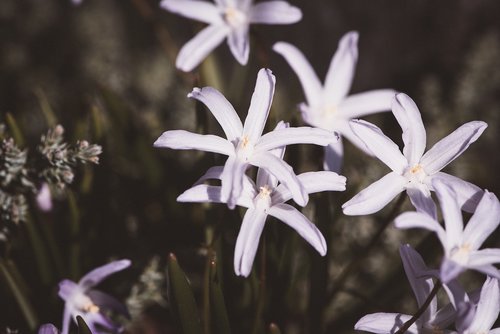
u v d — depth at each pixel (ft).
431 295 0.71
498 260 0.69
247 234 0.72
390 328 0.73
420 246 0.84
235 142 0.74
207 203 0.84
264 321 0.83
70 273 0.89
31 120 1.13
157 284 0.90
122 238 0.94
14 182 0.83
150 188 0.97
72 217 0.87
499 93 1.16
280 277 0.84
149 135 1.02
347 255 1.01
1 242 0.86
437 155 0.75
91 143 0.88
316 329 0.85
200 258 0.92
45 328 0.74
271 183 0.74
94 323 0.82
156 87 1.15
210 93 0.74
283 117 1.06
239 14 0.91
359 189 0.95
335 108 0.92
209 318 0.77
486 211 0.70
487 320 0.72
